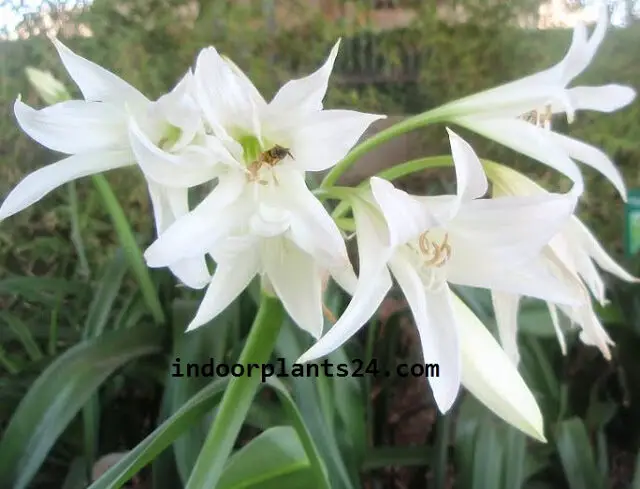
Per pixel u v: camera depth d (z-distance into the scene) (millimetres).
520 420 290
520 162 845
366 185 305
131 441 659
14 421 452
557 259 312
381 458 588
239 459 401
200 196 564
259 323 321
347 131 270
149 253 248
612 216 854
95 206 814
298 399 453
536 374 577
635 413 645
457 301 309
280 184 280
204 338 515
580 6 864
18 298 793
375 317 646
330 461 437
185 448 473
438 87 871
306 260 299
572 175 298
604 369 682
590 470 529
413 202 261
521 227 278
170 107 264
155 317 555
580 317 322
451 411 590
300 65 854
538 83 313
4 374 704
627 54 860
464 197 275
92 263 815
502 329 327
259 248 295
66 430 606
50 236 831
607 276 680
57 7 812
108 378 561
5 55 805
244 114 279
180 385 494
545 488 595
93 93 280
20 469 439
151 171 263
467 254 297
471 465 504
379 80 868
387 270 288
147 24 818
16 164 823
